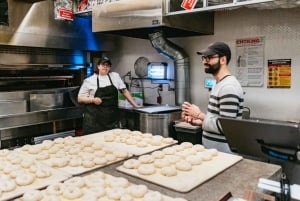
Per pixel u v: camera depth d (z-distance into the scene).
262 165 1.65
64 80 4.12
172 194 1.30
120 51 4.50
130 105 3.74
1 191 1.31
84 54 4.21
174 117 3.25
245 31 3.13
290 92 2.87
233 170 1.57
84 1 3.68
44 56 3.78
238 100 2.10
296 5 2.55
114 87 3.43
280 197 1.09
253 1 2.42
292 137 1.13
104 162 1.67
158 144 2.04
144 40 4.13
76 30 3.93
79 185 1.36
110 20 3.37
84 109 3.44
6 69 3.46
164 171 1.50
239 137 1.29
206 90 3.50
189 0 2.77
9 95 3.44
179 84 3.51
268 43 2.98
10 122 3.43
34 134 3.73
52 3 3.67
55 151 1.86
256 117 3.09
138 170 1.54
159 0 2.90
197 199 1.25
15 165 1.62
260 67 3.05
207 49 2.22
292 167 1.28
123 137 2.19
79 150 1.88
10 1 3.29
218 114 2.16
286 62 2.87
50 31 3.66
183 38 3.66
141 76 4.16
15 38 3.36
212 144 2.19
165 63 3.83
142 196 1.26
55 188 1.32
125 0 3.20
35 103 3.68
